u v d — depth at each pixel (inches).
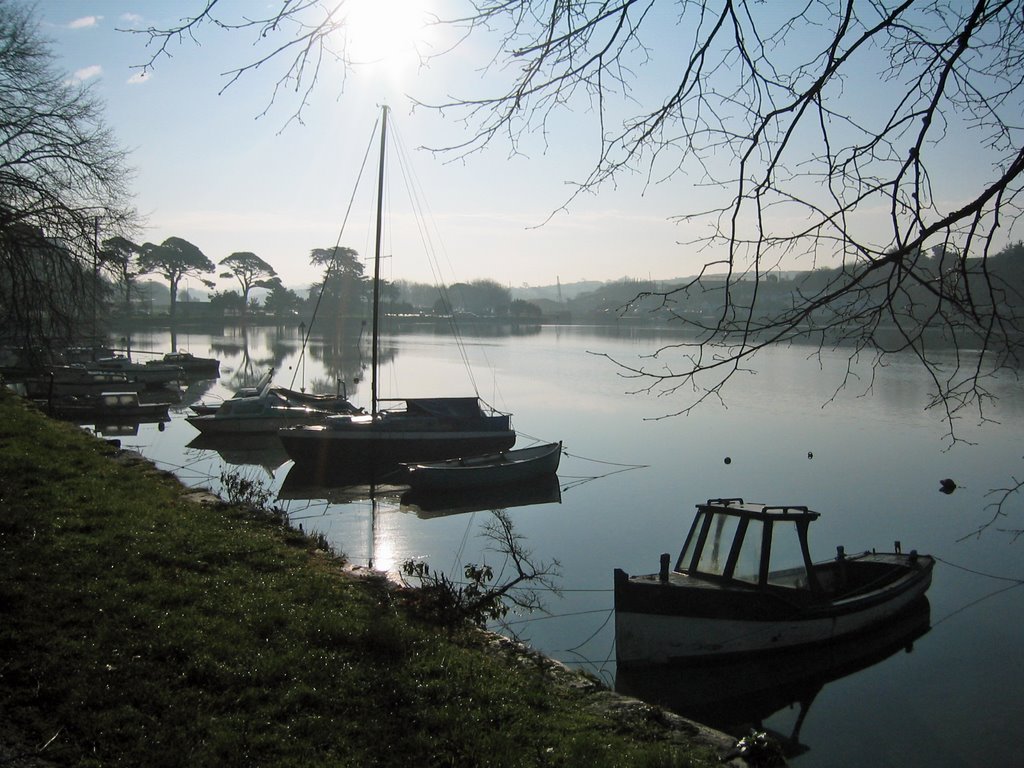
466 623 326.6
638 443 1163.3
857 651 441.7
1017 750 339.3
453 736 203.5
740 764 217.5
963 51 128.5
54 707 192.1
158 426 1328.7
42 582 262.8
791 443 1150.3
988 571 577.6
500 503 820.6
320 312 4741.6
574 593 522.9
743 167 147.4
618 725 234.1
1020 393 1561.3
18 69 785.6
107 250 817.5
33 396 1331.2
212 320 4667.8
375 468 1053.8
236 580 303.6
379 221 1163.9
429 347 3373.5
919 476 916.6
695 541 460.8
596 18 152.2
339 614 280.5
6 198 754.8
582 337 3912.4
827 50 140.3
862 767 329.1
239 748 185.2
